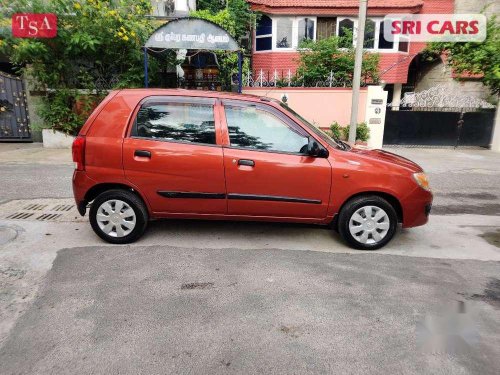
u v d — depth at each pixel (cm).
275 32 1764
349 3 1709
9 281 362
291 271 393
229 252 438
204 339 283
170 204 447
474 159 1106
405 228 492
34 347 271
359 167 433
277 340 283
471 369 256
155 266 398
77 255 422
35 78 1137
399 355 269
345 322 306
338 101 1268
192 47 1030
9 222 523
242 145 438
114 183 442
